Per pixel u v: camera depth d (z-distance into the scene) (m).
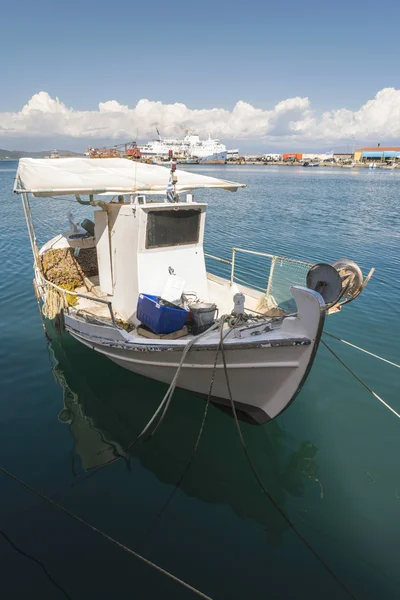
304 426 6.67
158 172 9.21
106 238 8.21
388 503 5.20
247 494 5.36
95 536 4.69
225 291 8.64
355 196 41.41
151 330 6.76
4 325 10.13
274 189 49.56
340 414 6.97
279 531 4.80
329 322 10.38
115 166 9.44
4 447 6.05
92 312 8.12
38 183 7.01
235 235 20.64
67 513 4.98
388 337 9.63
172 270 7.43
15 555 4.43
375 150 157.25
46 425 6.60
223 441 6.36
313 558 4.47
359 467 5.81
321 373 8.16
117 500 5.21
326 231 22.05
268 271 14.38
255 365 5.42
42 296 9.44
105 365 8.34
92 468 5.72
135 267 7.14
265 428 6.63
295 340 4.85
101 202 8.08
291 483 5.53
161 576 4.24
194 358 5.83
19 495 5.22
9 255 16.44
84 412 6.96
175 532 4.77
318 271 5.41
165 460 5.95
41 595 4.02
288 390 5.46
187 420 6.82
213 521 4.93
